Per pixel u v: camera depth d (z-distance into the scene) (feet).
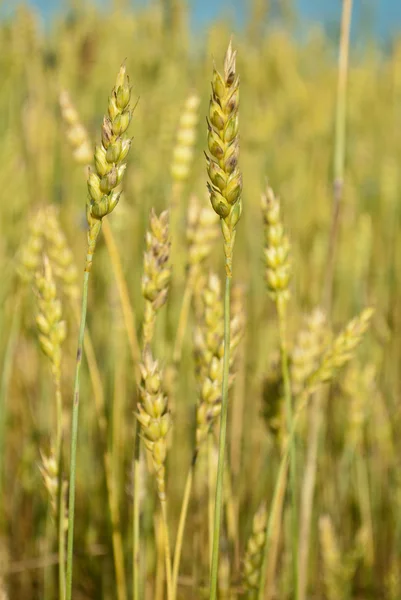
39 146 6.23
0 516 3.83
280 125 8.14
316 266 5.25
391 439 4.50
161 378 2.62
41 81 6.98
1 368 4.42
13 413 4.64
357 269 5.18
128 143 2.46
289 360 3.13
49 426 4.09
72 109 3.25
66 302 4.09
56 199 5.89
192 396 4.29
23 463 3.96
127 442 4.01
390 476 4.43
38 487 3.95
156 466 2.65
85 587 4.09
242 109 8.14
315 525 4.11
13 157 5.57
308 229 6.06
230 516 3.20
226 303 2.52
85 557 4.04
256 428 4.54
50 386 4.21
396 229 6.64
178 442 4.23
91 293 4.35
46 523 3.78
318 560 4.18
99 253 4.48
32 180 6.11
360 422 3.93
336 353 2.88
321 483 4.29
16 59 7.06
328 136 7.83
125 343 3.59
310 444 3.42
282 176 7.42
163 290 2.70
